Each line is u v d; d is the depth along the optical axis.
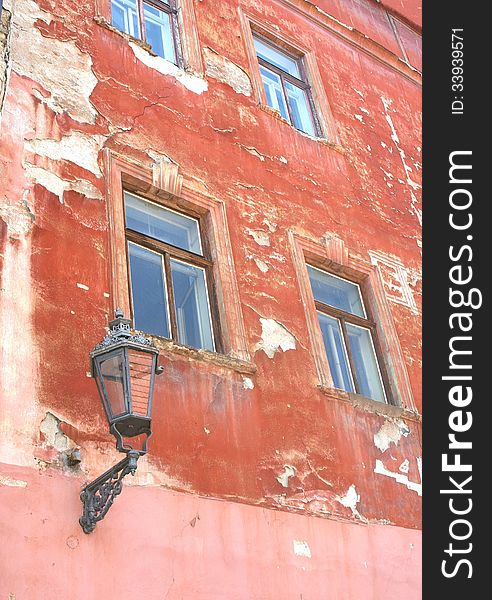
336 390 8.42
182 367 7.14
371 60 13.45
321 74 11.99
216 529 6.52
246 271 8.47
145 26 9.73
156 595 5.88
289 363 8.16
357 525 7.72
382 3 14.95
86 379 6.38
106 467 6.11
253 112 10.07
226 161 9.16
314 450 7.79
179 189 8.38
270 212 9.28
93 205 7.36
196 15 10.38
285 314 8.52
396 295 10.39
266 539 6.82
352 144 11.48
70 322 6.55
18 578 5.27
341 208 10.41
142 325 7.34
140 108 8.55
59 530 5.61
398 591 7.66
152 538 6.08
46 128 7.43
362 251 10.30
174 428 6.75
